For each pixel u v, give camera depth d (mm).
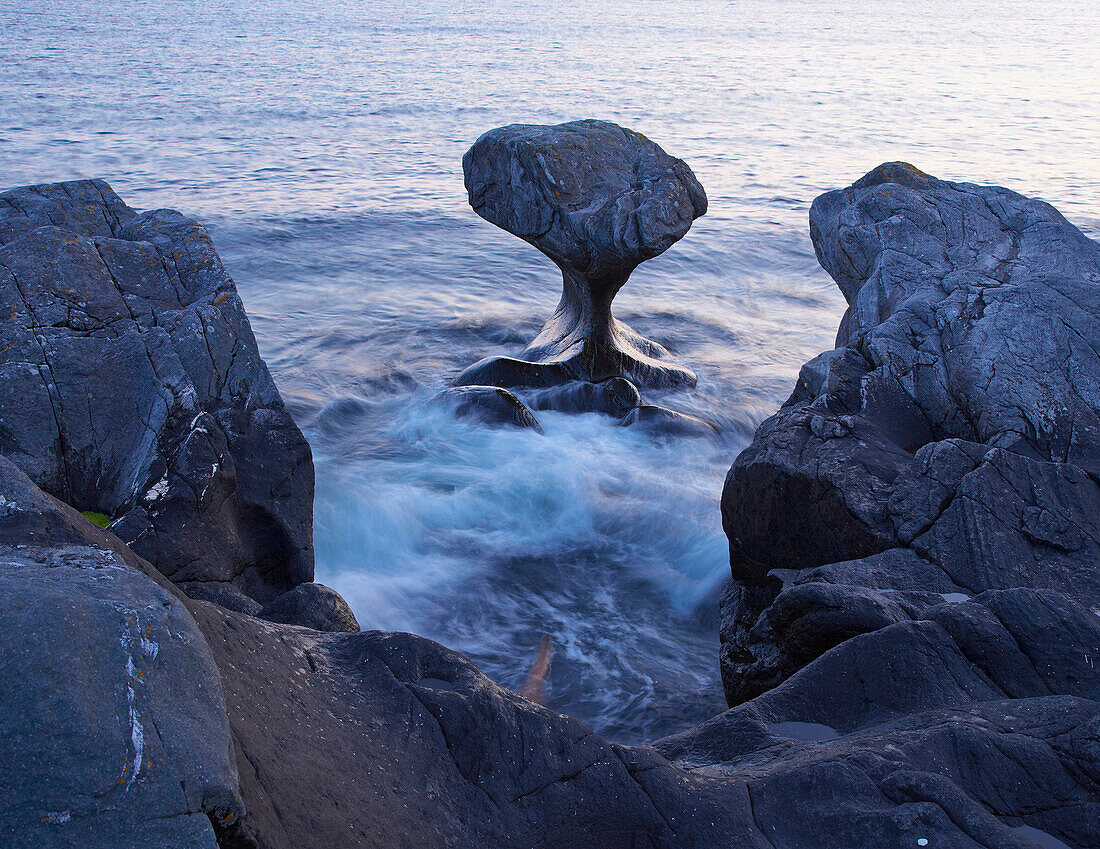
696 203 10414
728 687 5812
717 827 2775
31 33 60344
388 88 41469
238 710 2330
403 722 2746
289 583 5875
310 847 2127
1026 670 3947
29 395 5312
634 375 11422
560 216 9984
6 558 2201
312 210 19984
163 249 6457
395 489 8703
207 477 5199
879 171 10242
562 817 2701
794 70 54812
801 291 16547
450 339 13484
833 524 5828
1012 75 54125
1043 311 7215
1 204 7082
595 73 50375
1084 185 24312
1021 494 5605
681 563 7805
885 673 3908
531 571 7656
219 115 32188
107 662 1926
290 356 12680
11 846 1689
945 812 2789
